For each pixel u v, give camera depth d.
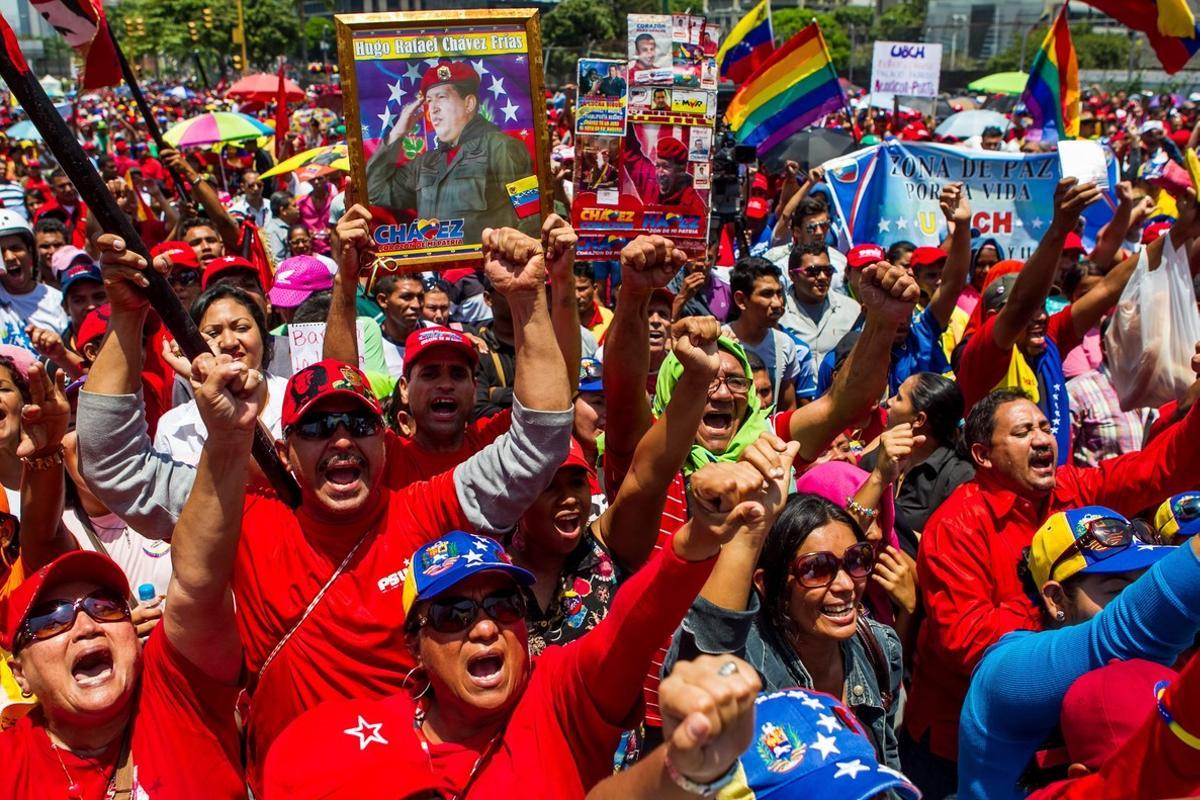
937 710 3.70
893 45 18.00
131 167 13.88
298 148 17.50
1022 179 8.37
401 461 3.80
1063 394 5.59
